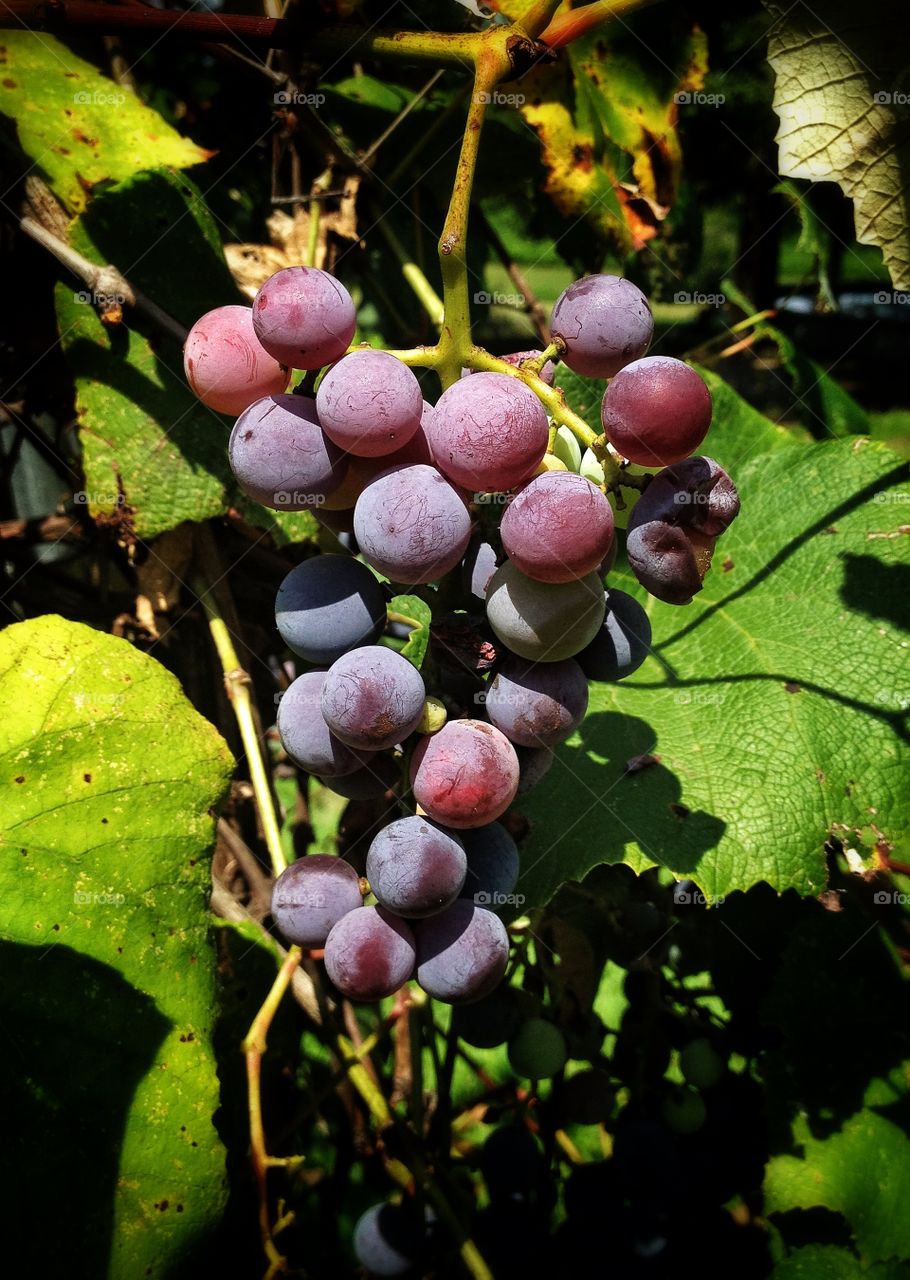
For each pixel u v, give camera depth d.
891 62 0.21
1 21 0.20
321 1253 0.28
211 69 0.33
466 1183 0.26
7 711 0.19
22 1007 0.18
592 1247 0.25
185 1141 0.18
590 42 0.29
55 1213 0.17
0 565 0.27
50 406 0.27
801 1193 0.26
